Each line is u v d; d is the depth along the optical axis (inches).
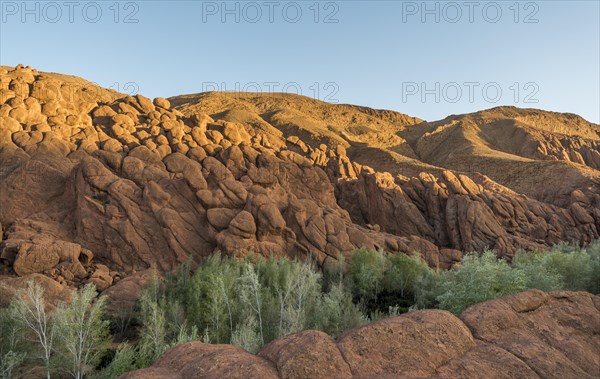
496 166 5024.6
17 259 1723.7
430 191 3051.2
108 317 1546.5
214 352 284.8
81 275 1782.7
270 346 289.3
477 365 264.4
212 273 1462.8
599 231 2915.8
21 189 2139.5
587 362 295.7
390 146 7701.8
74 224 2080.5
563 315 350.9
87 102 2940.5
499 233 2691.9
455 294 894.4
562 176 3998.5
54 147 2375.7
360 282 1823.3
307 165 2699.3
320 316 1182.9
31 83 2736.2
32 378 995.3
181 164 2375.7
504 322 322.7
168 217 2021.4
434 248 2431.1
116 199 2063.2
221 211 2087.8
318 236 2100.1
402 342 278.8
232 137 3078.2
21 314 988.6
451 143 7012.8
